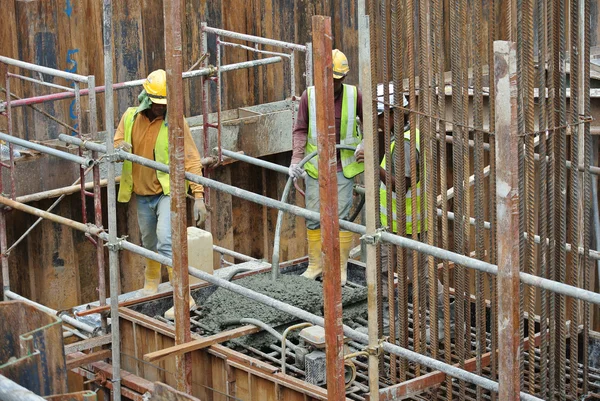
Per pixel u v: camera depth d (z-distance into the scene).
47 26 11.60
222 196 12.84
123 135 8.86
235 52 13.23
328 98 5.74
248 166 13.09
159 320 8.38
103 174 11.36
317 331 7.20
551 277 6.36
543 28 5.95
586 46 6.12
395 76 6.55
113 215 7.81
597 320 11.82
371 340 6.18
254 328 7.65
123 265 12.17
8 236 11.23
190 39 12.74
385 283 8.55
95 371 8.38
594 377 7.16
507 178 5.27
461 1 6.19
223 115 13.16
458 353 6.88
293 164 8.88
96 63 11.99
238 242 13.29
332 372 6.09
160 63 12.57
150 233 9.22
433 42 6.42
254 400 7.24
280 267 9.33
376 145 6.78
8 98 9.57
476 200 6.49
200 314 8.48
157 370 8.02
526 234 6.04
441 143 6.58
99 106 12.09
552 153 6.19
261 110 13.48
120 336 8.38
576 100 6.29
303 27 13.76
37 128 11.70
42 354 6.04
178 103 7.02
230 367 7.35
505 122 5.21
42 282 11.48
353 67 14.30
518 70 5.72
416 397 7.21
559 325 6.49
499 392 5.56
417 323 6.91
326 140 5.78
